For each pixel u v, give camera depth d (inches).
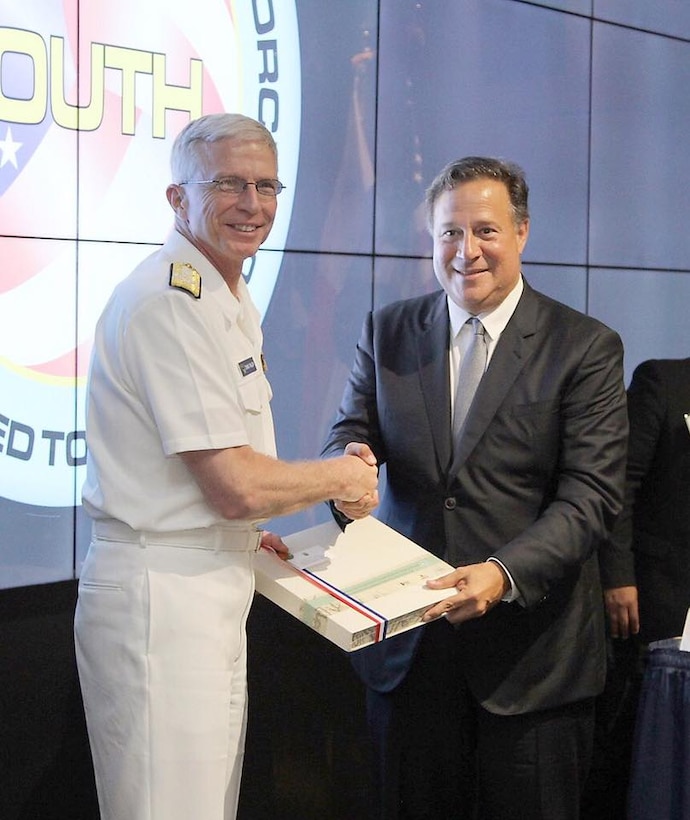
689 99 142.7
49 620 92.8
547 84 129.2
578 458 77.9
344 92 113.7
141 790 66.4
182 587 66.6
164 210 102.4
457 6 121.0
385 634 67.6
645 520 97.0
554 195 130.9
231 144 67.3
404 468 81.9
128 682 66.4
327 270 114.8
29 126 93.2
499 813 81.3
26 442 95.3
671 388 95.2
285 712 103.8
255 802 102.1
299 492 67.7
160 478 66.9
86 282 98.0
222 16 104.0
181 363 64.7
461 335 81.3
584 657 81.0
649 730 89.0
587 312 135.4
